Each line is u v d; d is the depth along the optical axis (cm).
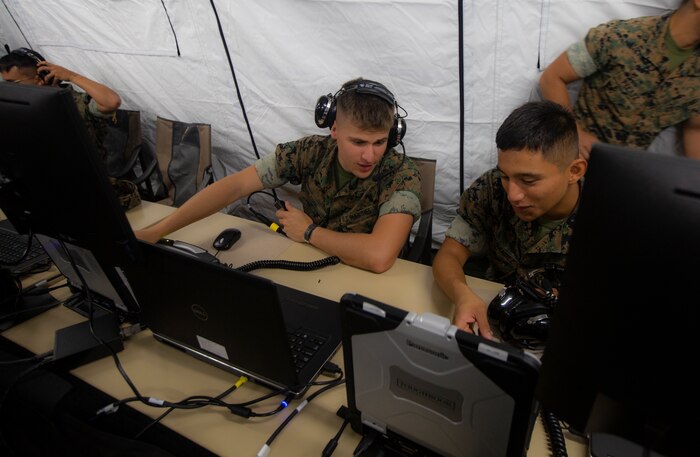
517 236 113
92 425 89
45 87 64
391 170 136
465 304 95
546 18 138
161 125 217
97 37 223
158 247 73
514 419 53
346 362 64
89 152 67
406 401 61
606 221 37
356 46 166
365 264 118
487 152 170
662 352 37
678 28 117
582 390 45
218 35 189
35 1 227
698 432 38
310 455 71
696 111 127
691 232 33
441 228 203
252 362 79
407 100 170
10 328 103
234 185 150
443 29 150
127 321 102
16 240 134
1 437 105
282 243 134
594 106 138
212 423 78
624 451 63
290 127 201
